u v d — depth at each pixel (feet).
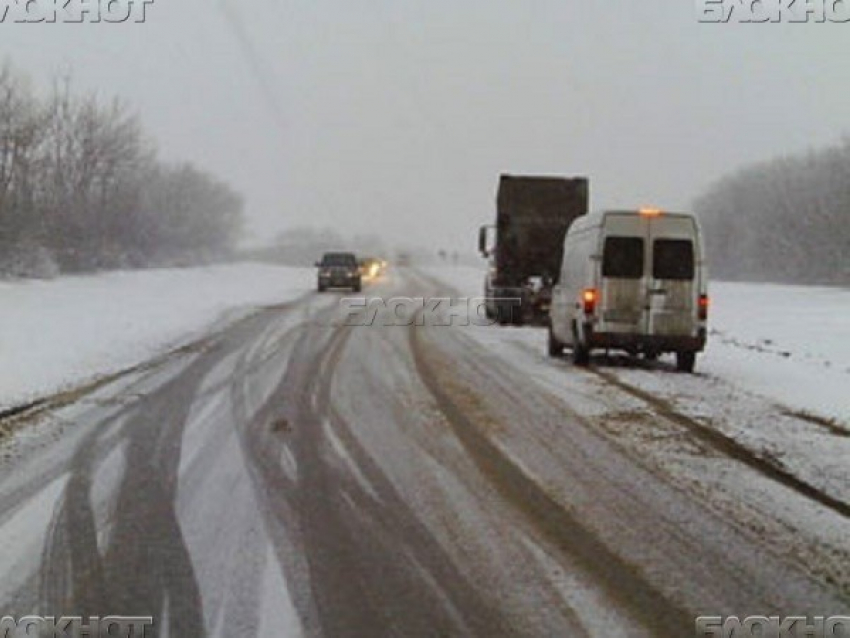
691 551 22.89
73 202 180.24
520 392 47.19
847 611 19.33
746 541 23.75
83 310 95.25
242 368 54.60
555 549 22.85
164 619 18.37
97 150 188.96
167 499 26.63
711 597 19.95
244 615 18.58
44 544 22.67
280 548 22.57
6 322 76.64
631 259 56.75
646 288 56.65
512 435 36.29
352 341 71.46
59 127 174.40
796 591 20.40
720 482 29.60
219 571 20.99
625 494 28.02
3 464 30.40
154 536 23.34
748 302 144.56
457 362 59.21
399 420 38.96
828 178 255.70
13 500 26.32
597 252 56.80
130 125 204.23
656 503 27.12
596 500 27.32
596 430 37.63
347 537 23.48
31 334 67.82
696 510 26.45
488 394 46.29
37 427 36.35
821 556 22.71
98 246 191.93
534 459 32.35
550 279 92.94
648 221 56.95
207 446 33.50
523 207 96.17
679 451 33.96
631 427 38.32
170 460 31.32
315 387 47.62
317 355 61.62
